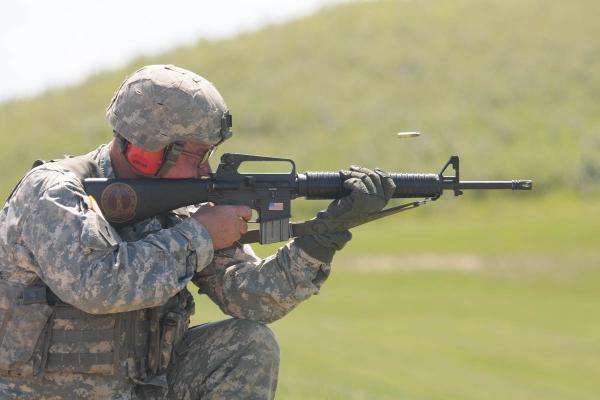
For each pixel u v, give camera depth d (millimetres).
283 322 67062
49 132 161250
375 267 103688
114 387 12844
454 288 93062
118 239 12492
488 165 139750
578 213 125375
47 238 12180
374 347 56562
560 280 96062
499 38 181000
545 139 148625
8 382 12633
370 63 174625
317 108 160250
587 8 190000
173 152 13031
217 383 13367
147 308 13156
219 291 13922
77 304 12125
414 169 140000
